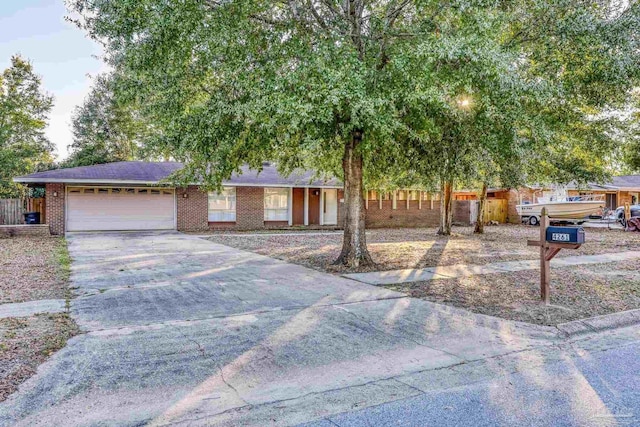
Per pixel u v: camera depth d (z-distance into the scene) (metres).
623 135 12.69
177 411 3.35
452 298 7.30
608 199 31.67
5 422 3.11
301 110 6.57
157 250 13.40
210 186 10.56
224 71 7.39
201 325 5.63
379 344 5.01
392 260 11.57
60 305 6.54
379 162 11.81
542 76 7.73
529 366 4.42
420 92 6.78
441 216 19.62
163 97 7.94
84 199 19.09
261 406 3.47
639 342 5.30
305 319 5.97
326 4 8.80
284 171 13.48
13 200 20.12
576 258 12.19
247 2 7.20
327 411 3.40
